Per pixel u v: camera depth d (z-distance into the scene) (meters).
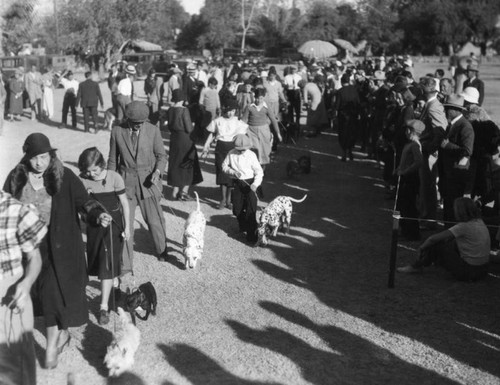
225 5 93.62
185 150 10.54
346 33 84.81
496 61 91.44
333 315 6.29
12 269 4.00
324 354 5.46
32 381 4.23
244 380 4.99
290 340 5.71
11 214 3.96
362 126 15.83
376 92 14.90
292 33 84.19
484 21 96.25
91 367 5.17
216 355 5.40
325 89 20.44
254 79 16.64
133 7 50.47
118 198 5.96
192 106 16.34
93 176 5.84
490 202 9.69
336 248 8.45
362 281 7.25
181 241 8.67
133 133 7.10
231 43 93.06
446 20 92.44
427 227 9.24
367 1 86.19
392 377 5.09
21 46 40.34
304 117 24.48
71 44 48.97
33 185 4.90
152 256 7.99
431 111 8.86
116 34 50.12
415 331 5.95
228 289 6.95
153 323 6.02
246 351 5.48
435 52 97.06
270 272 7.51
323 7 84.38
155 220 7.57
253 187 8.62
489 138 9.04
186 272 7.45
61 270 4.98
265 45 86.94
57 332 5.15
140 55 54.16
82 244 5.15
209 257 8.01
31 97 21.48
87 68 51.28
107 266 5.85
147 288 6.02
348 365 5.27
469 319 6.23
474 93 9.63
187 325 5.99
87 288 6.86
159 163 7.21
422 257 7.39
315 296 6.79
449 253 7.21
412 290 6.98
